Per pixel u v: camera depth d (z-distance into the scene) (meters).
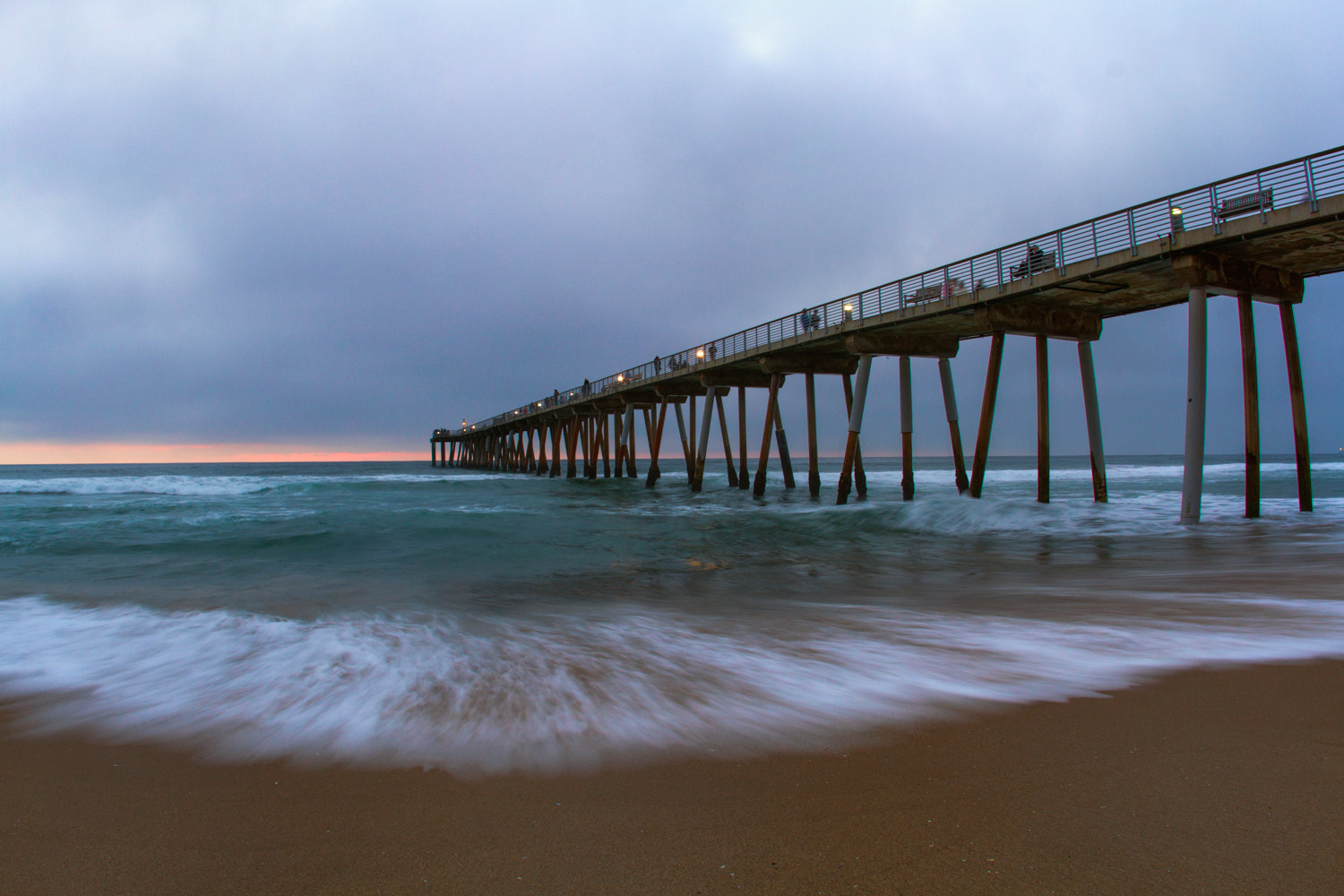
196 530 15.62
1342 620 5.34
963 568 9.92
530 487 38.53
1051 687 3.88
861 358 21.66
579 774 2.92
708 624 6.03
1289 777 2.64
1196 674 4.02
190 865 2.28
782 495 28.97
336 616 6.65
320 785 2.89
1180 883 1.98
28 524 16.75
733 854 2.25
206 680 4.43
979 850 2.21
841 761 2.98
